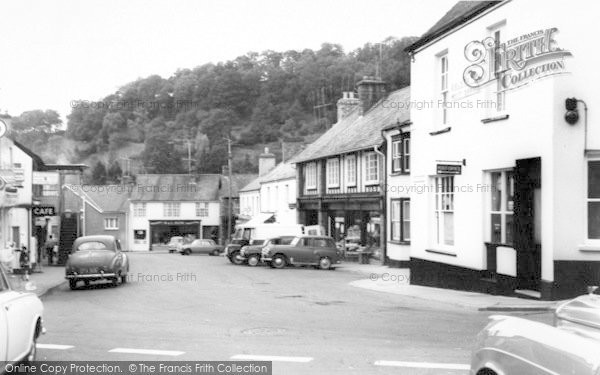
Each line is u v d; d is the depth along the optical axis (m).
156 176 72.44
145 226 69.94
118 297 17.12
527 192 13.47
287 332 10.52
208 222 70.62
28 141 98.50
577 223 12.39
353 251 33.94
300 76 90.62
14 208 27.92
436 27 18.48
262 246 32.88
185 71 88.19
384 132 28.77
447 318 11.98
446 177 17.78
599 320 4.51
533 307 12.13
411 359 8.10
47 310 14.36
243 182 71.19
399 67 52.88
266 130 88.62
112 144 90.44
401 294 16.81
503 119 14.32
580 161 12.40
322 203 37.22
